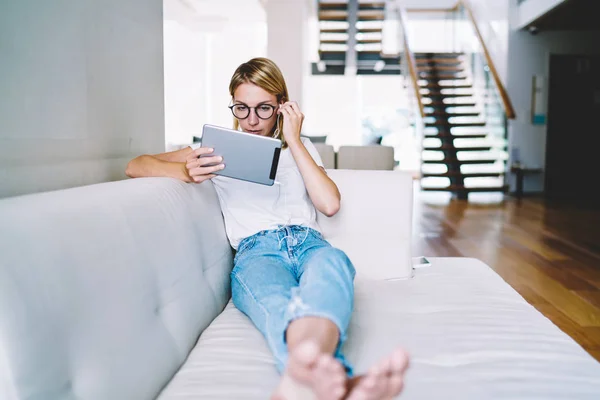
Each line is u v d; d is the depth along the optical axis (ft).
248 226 5.44
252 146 4.99
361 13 33.09
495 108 27.68
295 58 22.21
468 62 32.50
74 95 5.08
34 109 4.39
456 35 35.40
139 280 3.51
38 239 2.61
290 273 4.63
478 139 29.27
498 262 12.83
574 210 21.91
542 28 26.96
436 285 5.89
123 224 3.54
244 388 3.40
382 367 2.41
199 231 4.90
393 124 39.42
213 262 5.17
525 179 28.22
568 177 28.40
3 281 2.30
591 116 28.02
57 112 4.77
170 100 34.17
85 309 2.82
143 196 4.12
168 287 3.98
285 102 5.63
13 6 4.06
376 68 33.53
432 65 33.27
